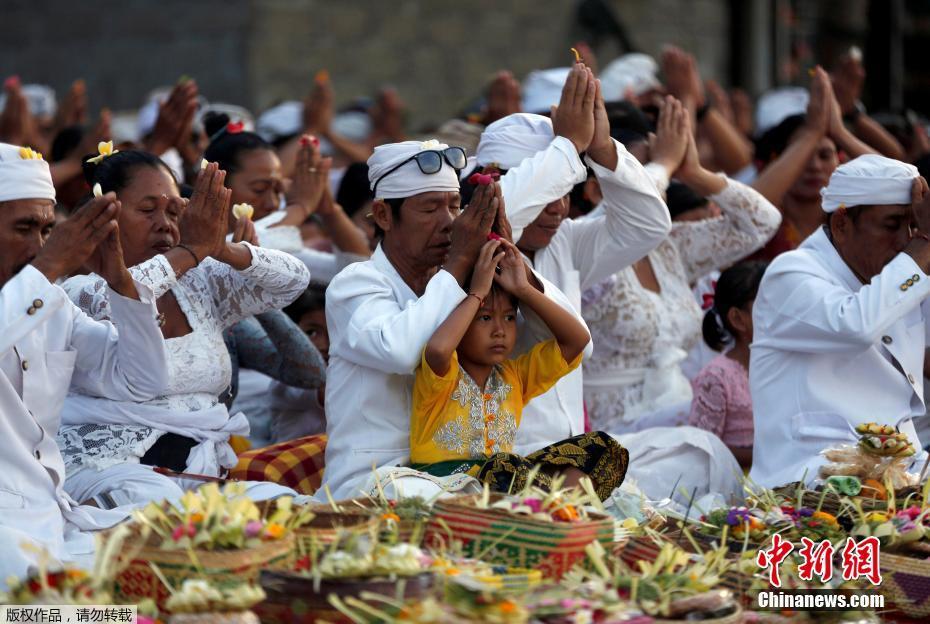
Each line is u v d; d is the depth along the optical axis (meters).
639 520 14.52
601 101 16.50
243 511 11.31
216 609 10.27
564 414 16.05
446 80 41.59
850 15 48.28
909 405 16.97
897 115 32.00
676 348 19.80
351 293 14.95
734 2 46.31
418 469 14.48
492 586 10.48
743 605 12.60
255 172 19.78
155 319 14.48
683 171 19.73
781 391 16.78
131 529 11.34
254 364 18.69
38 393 14.02
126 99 40.56
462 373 14.54
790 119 23.81
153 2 40.03
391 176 14.91
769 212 20.39
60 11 41.25
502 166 16.59
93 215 13.12
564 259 17.36
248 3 39.12
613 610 10.74
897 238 16.50
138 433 15.42
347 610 10.27
